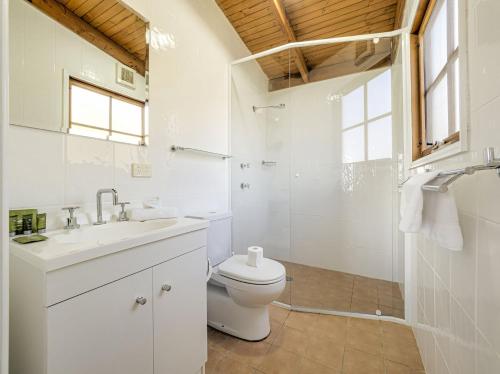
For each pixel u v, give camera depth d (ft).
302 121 8.81
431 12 4.30
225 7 6.86
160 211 4.23
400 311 5.83
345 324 5.44
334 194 8.30
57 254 2.08
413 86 5.07
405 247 5.49
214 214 5.62
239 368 4.09
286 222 8.97
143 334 2.83
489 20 2.02
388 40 6.23
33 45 3.09
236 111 7.68
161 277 3.07
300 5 6.51
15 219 2.74
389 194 7.27
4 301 1.45
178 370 3.34
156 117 4.82
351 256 7.95
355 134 7.90
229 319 5.04
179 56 5.43
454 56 3.42
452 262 2.90
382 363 4.22
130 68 4.32
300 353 4.47
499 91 1.86
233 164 7.56
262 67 8.59
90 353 2.30
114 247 2.48
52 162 3.24
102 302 2.40
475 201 2.32
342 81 8.13
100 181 3.82
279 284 4.60
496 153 1.90
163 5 5.01
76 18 3.56
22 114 2.96
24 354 2.23
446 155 3.07
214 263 5.47
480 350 2.19
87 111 3.66
